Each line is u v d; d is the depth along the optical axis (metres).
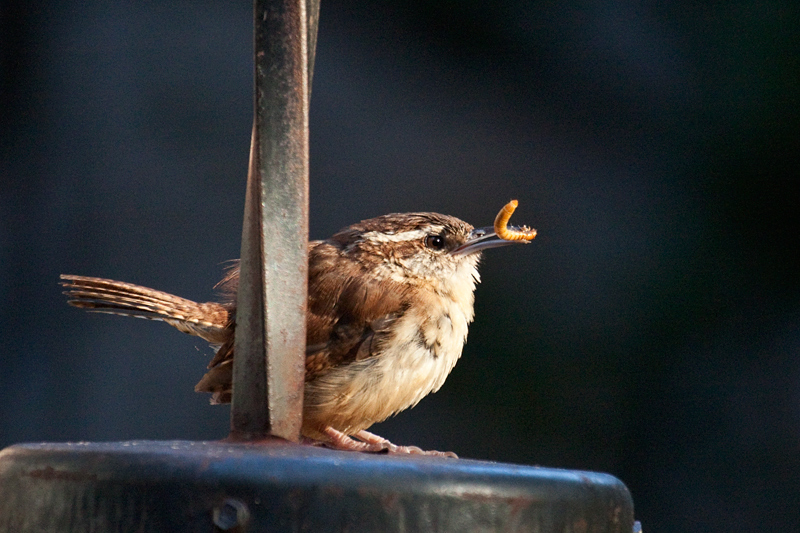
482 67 13.34
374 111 13.14
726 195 12.79
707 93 13.02
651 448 12.04
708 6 13.10
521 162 13.08
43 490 2.28
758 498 11.59
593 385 12.27
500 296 12.57
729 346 12.34
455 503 2.24
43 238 12.12
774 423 11.90
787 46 12.75
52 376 11.71
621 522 2.61
